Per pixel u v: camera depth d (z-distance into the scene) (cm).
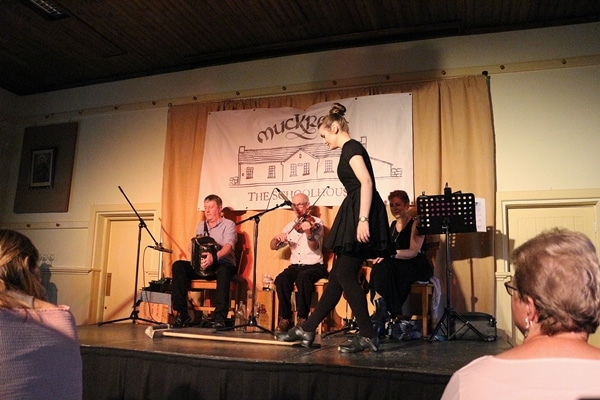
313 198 483
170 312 449
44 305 137
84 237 580
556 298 89
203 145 536
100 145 592
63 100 620
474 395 81
